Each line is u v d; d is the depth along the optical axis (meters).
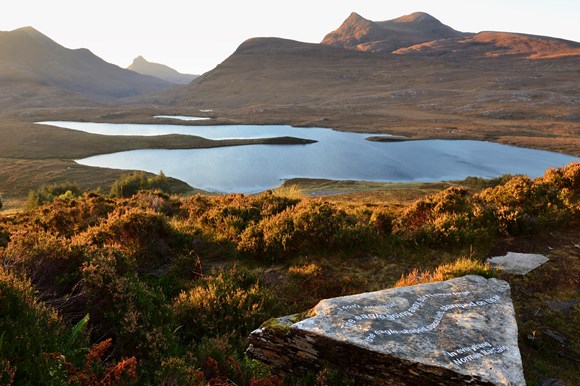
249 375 5.45
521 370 4.72
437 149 130.88
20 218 14.80
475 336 5.31
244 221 12.84
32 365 4.09
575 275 7.85
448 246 9.87
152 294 6.53
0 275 4.99
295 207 13.13
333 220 10.84
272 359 5.64
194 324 6.91
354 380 5.08
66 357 4.59
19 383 3.96
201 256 10.90
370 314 5.73
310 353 5.38
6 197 74.88
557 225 10.68
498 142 144.62
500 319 5.74
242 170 98.56
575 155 119.31
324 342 5.27
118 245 9.94
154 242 11.06
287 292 8.39
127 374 4.62
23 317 4.61
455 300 6.20
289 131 184.00
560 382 5.29
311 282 8.65
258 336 5.71
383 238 10.57
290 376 5.51
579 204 11.54
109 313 5.80
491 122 193.88
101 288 6.07
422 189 33.84
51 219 13.49
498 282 6.86
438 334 5.33
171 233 11.63
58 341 4.71
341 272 9.07
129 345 5.48
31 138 147.25
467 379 4.62
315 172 96.25
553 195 12.48
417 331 5.38
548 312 6.75
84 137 150.25
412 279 7.53
